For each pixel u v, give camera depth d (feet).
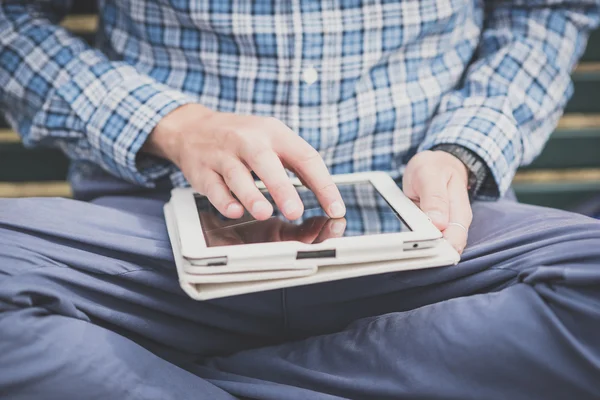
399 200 3.28
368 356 2.89
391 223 3.04
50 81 4.06
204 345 3.23
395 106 4.06
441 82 4.20
